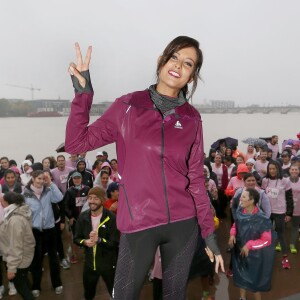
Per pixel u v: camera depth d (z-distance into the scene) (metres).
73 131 1.23
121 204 1.27
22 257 3.89
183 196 1.27
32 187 4.59
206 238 1.35
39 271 4.68
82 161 6.80
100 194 3.86
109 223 3.81
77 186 5.62
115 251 3.88
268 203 4.64
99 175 6.28
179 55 1.27
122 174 1.27
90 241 3.75
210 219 1.34
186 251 1.29
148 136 1.24
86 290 4.06
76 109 1.23
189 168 1.32
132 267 1.23
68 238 7.03
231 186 6.41
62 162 7.26
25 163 7.87
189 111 1.32
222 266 1.31
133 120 1.25
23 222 3.87
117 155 1.31
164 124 1.25
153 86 1.35
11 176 5.95
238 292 4.82
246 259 3.89
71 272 5.50
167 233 1.25
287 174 7.12
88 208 4.18
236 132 31.42
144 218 1.22
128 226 1.24
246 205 3.92
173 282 1.28
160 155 1.23
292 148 11.14
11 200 3.92
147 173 1.23
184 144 1.26
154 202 1.22
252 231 3.83
